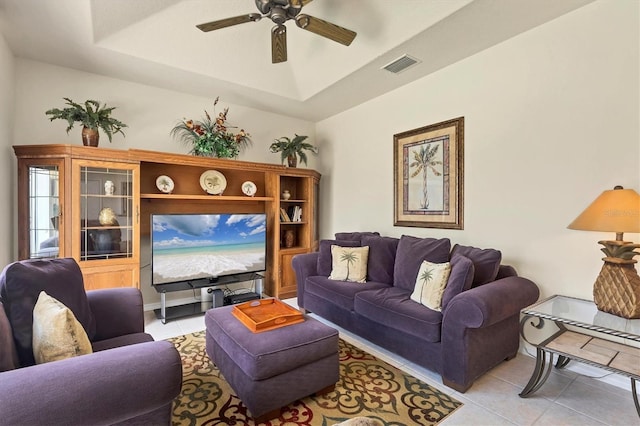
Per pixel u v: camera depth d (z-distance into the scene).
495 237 2.84
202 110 4.02
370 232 3.94
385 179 3.92
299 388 1.87
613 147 2.18
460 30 2.56
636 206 1.80
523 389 2.06
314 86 3.79
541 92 2.52
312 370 1.92
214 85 3.64
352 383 2.15
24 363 1.30
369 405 1.91
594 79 2.25
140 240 3.52
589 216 1.93
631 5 2.09
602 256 2.24
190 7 2.74
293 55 3.54
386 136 3.89
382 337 2.59
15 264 1.43
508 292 2.12
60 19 2.41
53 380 0.97
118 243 3.13
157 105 3.73
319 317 3.49
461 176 3.07
